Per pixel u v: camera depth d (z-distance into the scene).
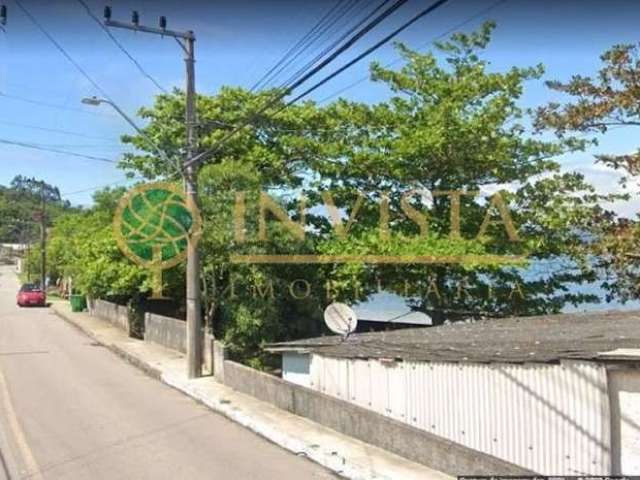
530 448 10.01
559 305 22.47
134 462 10.91
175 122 28.47
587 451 9.14
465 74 23.25
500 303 22.73
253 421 13.74
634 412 8.78
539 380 9.85
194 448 11.93
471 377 11.16
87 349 27.12
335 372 15.54
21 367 21.66
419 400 12.42
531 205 22.59
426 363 12.23
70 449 11.66
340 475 10.33
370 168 23.16
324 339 17.52
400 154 22.28
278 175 25.58
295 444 11.93
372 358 13.77
